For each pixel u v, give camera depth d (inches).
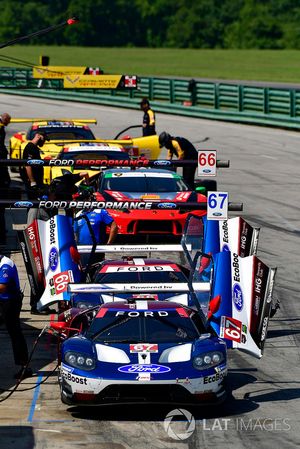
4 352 1261.1
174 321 1079.0
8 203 1255.5
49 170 2172.7
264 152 3474.4
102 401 992.9
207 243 1320.1
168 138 2177.7
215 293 1127.0
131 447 915.4
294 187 2704.2
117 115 4790.8
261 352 1114.7
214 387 1005.8
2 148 1950.1
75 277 1261.1
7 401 1059.3
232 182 2783.0
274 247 1904.5
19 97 5925.2
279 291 1577.3
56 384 1125.1
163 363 1005.8
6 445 919.0
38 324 1385.3
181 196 1828.2
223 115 4530.0
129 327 1064.8
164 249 1336.1
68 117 4665.4
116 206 1269.7
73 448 911.7
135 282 1219.2
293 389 1112.8
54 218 1317.7
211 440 941.2
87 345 1034.7
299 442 939.3
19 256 1811.0
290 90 4141.2
